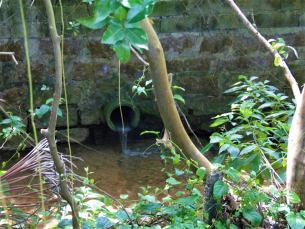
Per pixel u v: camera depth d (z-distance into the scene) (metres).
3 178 1.60
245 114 2.02
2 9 3.25
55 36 1.11
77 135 3.81
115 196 2.83
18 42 3.36
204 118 3.94
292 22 3.63
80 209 1.78
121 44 0.89
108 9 0.87
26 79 3.49
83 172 3.23
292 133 1.78
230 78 3.79
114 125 3.69
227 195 1.78
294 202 1.61
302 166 1.70
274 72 3.78
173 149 1.82
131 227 1.62
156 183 3.05
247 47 3.69
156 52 1.64
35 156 1.70
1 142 3.48
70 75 3.57
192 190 1.75
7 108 3.49
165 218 1.83
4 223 1.58
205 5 3.53
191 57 3.68
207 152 3.66
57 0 3.29
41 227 2.14
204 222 1.70
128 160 3.50
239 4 3.55
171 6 3.49
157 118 3.91
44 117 3.62
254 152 2.08
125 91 3.74
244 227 1.74
